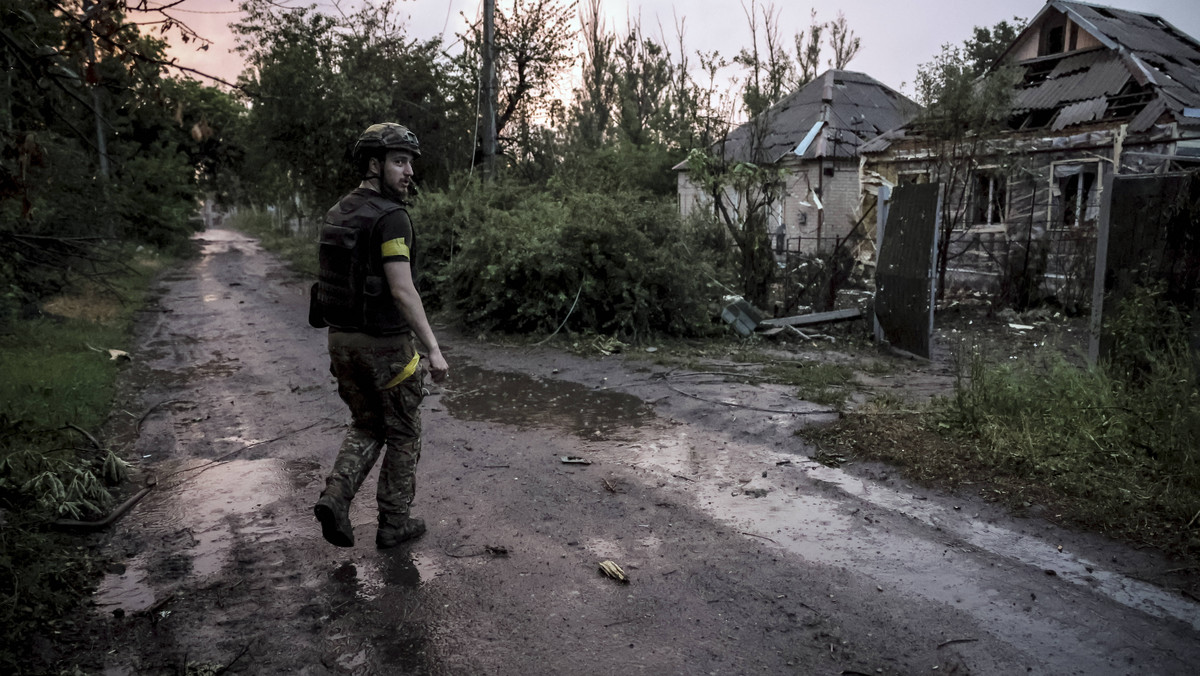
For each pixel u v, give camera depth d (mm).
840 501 3828
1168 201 4785
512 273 9281
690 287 9109
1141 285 4938
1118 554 3098
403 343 3084
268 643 2592
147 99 4027
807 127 19953
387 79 18719
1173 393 4066
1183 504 3303
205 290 15461
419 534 3479
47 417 5020
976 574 3008
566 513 3762
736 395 6027
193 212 26922
